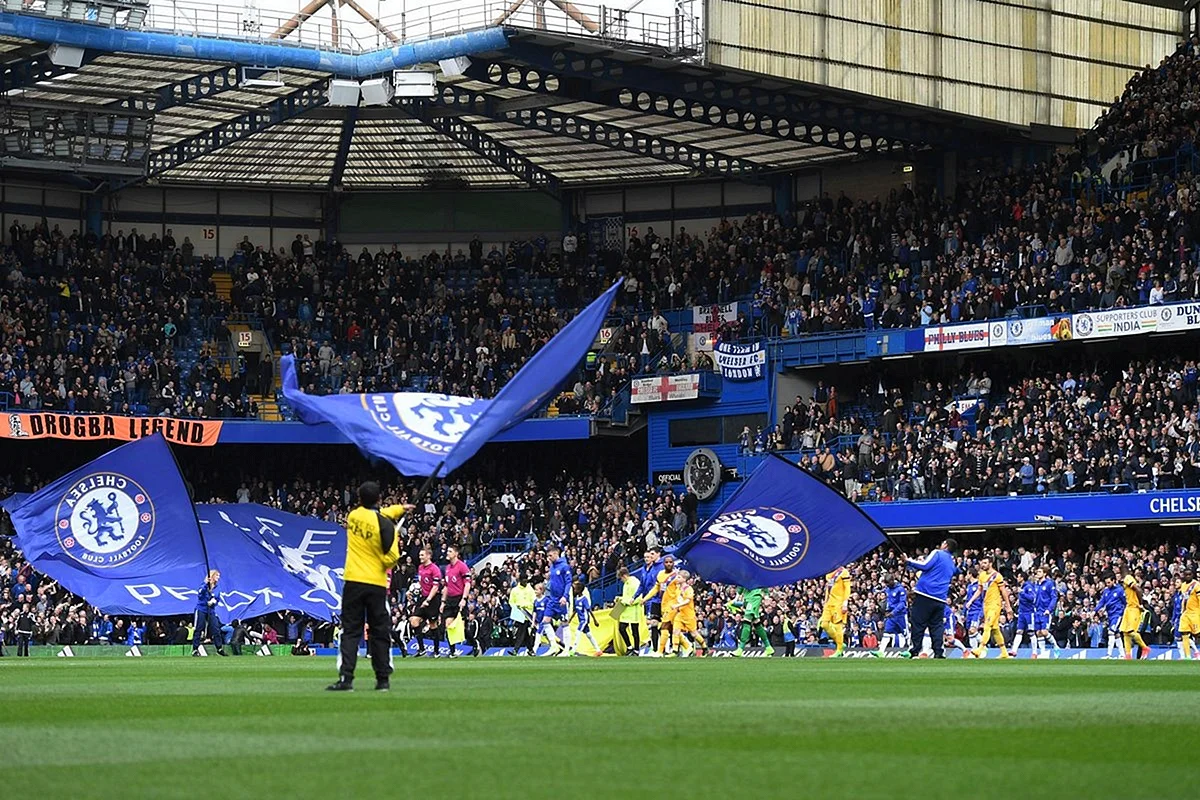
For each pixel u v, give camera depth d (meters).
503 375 71.75
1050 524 54.06
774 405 66.81
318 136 72.50
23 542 42.81
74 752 11.52
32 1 55.41
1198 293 54.47
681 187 78.25
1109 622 45.78
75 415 65.25
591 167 76.56
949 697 18.34
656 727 13.55
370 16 62.00
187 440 67.19
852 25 60.34
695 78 61.72
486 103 67.12
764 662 34.56
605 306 23.06
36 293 70.94
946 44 62.50
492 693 19.19
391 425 25.89
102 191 76.44
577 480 71.75
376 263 77.38
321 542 49.66
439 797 9.04
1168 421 53.00
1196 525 53.84
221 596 48.41
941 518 56.56
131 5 56.75
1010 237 62.56
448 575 42.72
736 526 38.19
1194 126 60.34
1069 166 63.72
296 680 23.81
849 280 66.38
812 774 10.13
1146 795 9.19
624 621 45.06
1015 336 58.78
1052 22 65.38
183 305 73.94
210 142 70.31
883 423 61.94
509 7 57.72
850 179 73.38
